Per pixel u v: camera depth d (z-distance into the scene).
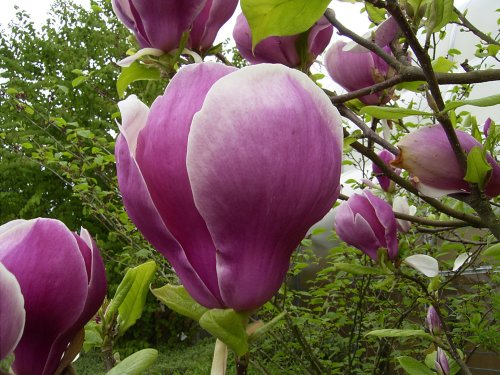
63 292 0.19
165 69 0.32
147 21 0.31
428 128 0.36
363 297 1.16
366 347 1.37
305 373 1.23
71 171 1.41
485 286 1.12
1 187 3.43
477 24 1.65
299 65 0.39
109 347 0.29
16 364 0.19
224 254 0.18
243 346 0.18
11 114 2.87
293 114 0.17
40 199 3.32
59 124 1.40
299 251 1.33
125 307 0.30
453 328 1.16
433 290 0.56
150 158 0.18
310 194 0.17
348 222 0.51
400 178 0.41
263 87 0.17
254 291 0.18
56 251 0.19
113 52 2.74
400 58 0.40
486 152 0.35
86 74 1.18
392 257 0.51
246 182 0.16
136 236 1.33
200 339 3.07
